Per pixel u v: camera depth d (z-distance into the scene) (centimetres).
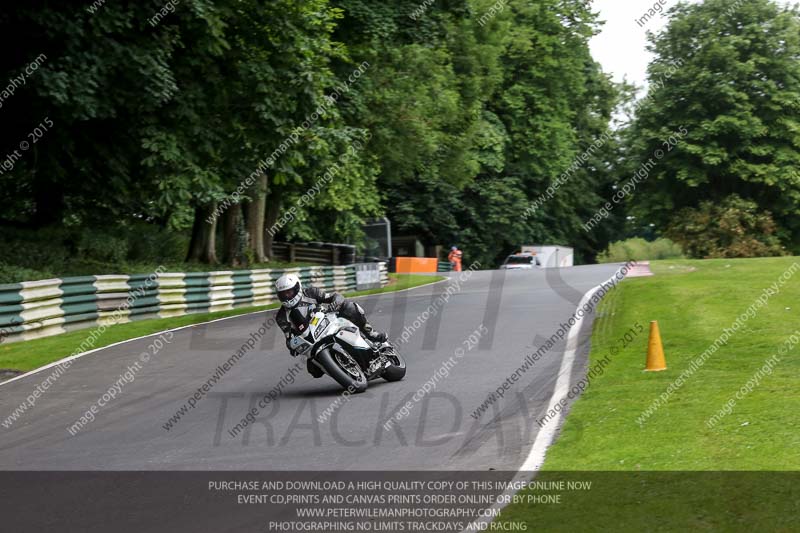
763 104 10269
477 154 11019
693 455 1509
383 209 11550
